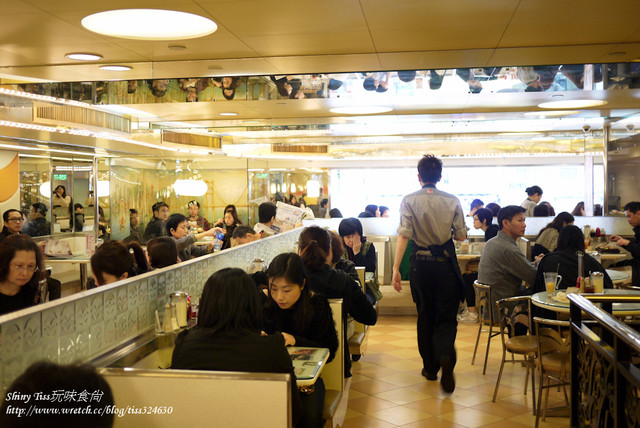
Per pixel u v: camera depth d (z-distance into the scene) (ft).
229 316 8.16
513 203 45.11
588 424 10.27
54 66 17.84
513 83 19.92
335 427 11.59
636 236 25.41
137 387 6.75
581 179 44.19
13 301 11.23
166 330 10.16
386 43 16.11
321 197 43.47
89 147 28.25
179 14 13.48
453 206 16.44
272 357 7.92
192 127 30.17
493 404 16.44
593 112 27.91
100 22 13.93
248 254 16.89
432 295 16.69
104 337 8.95
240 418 6.63
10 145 24.73
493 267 19.04
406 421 15.24
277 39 15.46
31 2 12.01
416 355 21.88
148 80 19.81
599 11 13.51
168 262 14.25
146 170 34.30
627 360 8.31
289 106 23.49
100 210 30.76
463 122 30.55
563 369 14.16
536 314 17.85
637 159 31.09
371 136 35.45
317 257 13.30
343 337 12.49
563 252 18.12
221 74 19.07
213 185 35.94
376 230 32.27
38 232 26.96
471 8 13.12
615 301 10.95
